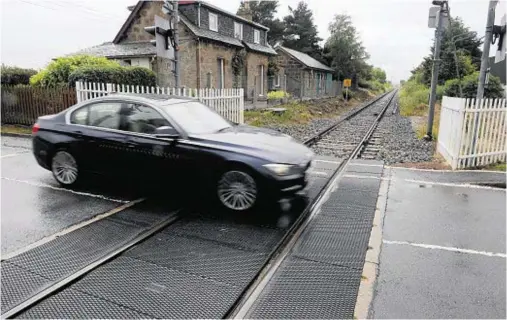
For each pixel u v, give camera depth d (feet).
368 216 16.16
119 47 70.90
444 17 37.22
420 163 27.58
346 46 162.20
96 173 18.45
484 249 13.19
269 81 111.86
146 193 18.71
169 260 11.91
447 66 94.99
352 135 43.88
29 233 13.67
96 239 13.28
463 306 9.73
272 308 9.52
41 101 39.32
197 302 9.68
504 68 72.95
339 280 10.93
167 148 16.69
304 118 63.93
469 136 25.67
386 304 9.77
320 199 18.40
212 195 16.49
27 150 29.14
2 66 51.11
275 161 15.49
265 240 13.55
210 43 68.69
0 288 10.05
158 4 68.64
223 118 20.49
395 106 108.99
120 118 17.92
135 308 9.39
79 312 9.18
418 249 13.12
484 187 21.16
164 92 36.24
